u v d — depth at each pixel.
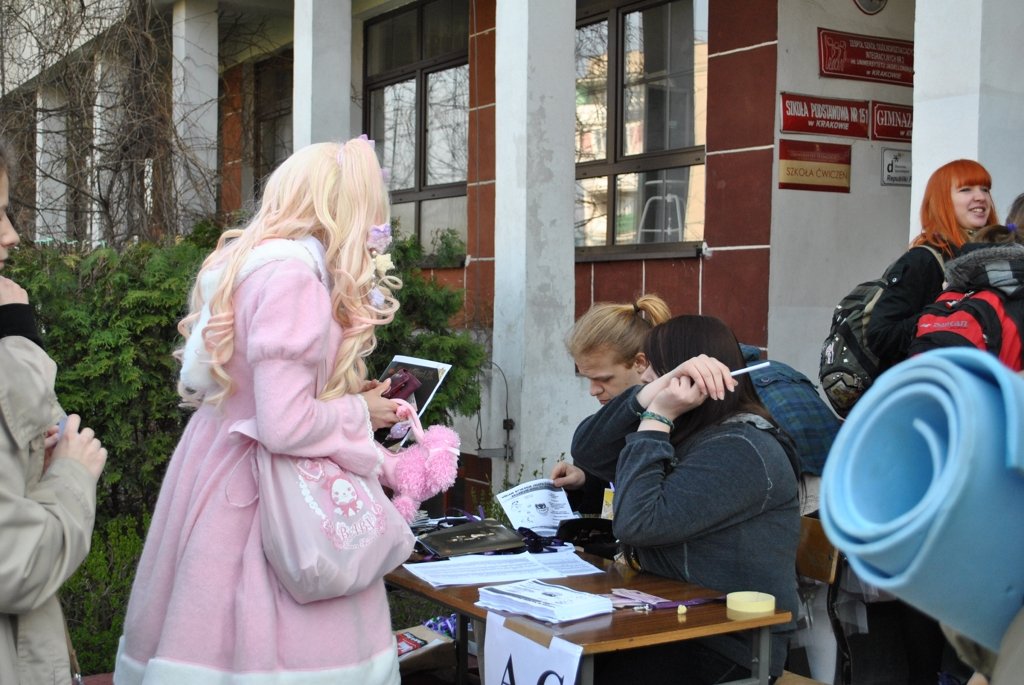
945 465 0.61
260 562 2.14
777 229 6.88
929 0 4.23
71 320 4.86
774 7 6.83
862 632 2.84
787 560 2.61
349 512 2.16
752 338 6.99
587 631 2.26
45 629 2.02
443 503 7.38
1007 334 3.10
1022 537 0.62
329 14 8.14
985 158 4.11
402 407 2.49
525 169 6.03
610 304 3.61
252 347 2.12
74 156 8.03
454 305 5.93
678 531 2.56
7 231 2.13
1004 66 4.14
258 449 2.17
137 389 4.88
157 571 2.25
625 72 8.22
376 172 2.36
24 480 1.96
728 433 2.60
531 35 6.01
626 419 2.92
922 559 0.62
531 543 3.15
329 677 2.13
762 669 2.41
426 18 10.16
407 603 4.64
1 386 1.89
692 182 7.59
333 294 2.26
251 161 12.09
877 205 7.27
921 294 3.80
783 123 6.86
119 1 8.41
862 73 7.14
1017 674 0.67
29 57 8.09
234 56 12.12
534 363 6.06
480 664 3.11
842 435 0.67
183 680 2.10
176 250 5.24
